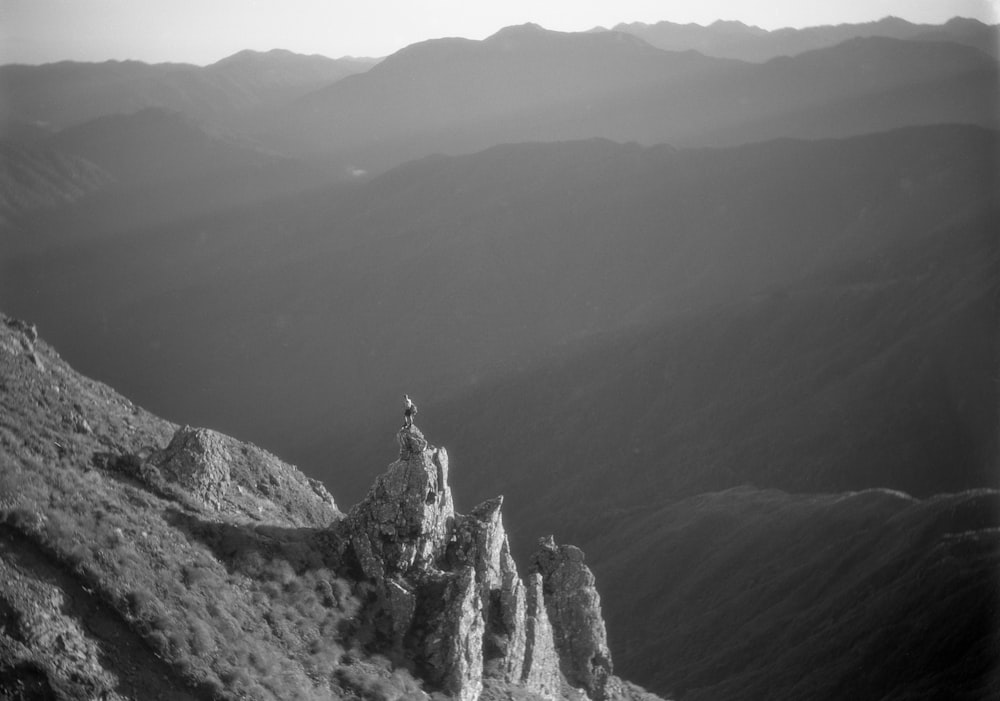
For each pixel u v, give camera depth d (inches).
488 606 2613.2
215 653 2033.7
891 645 6043.3
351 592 2434.8
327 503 3129.9
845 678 5989.2
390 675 2285.9
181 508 2399.1
